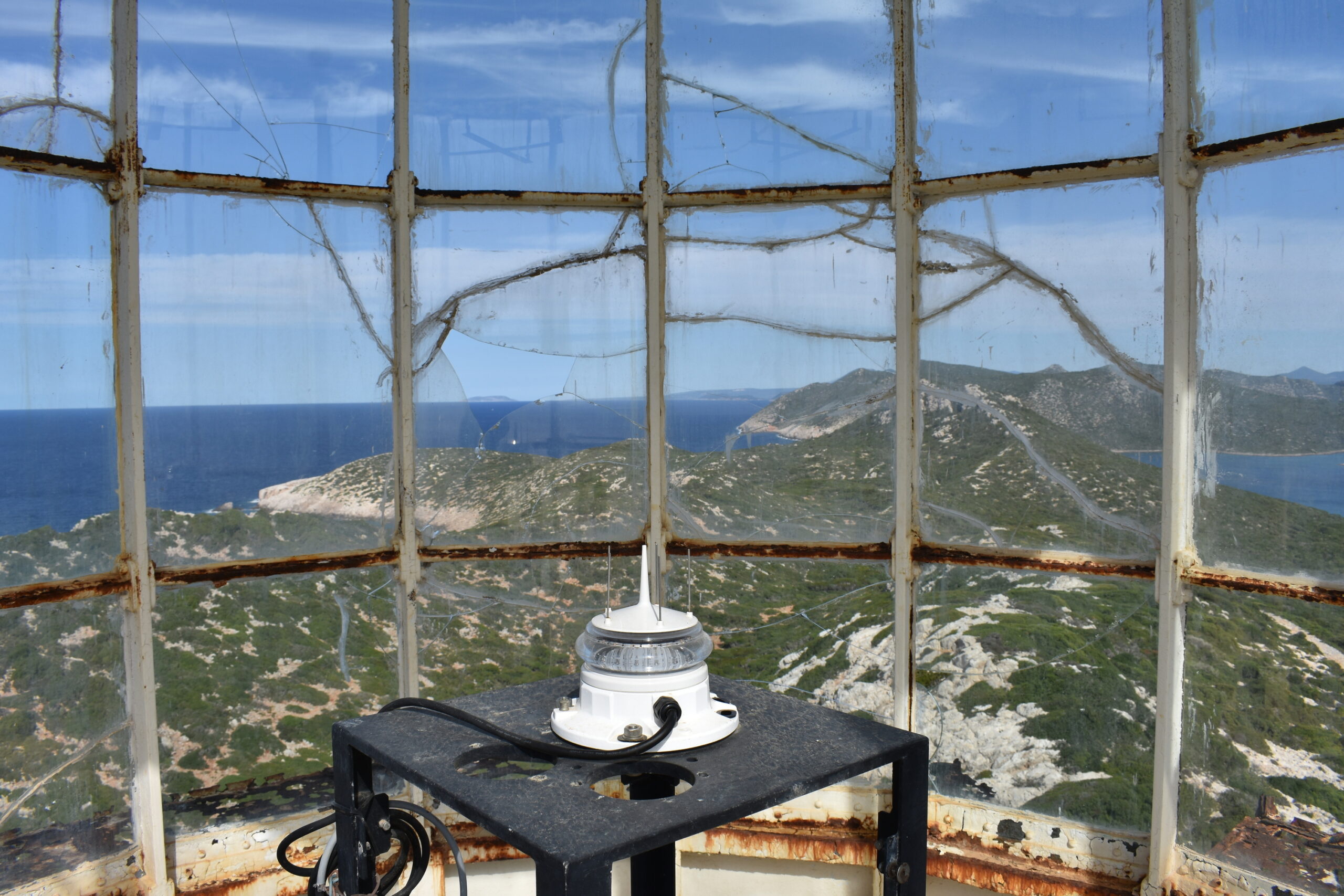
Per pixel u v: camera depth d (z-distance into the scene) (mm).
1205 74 1791
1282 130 1694
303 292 2088
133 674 1923
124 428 1900
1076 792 2006
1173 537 1843
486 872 2176
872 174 2145
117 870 1913
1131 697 1936
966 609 2109
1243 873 1787
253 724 2059
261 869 2029
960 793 2127
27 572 1795
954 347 2104
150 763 1925
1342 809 1672
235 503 2027
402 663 2189
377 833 1346
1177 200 1812
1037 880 1999
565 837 995
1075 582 1991
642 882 1480
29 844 1817
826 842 2137
